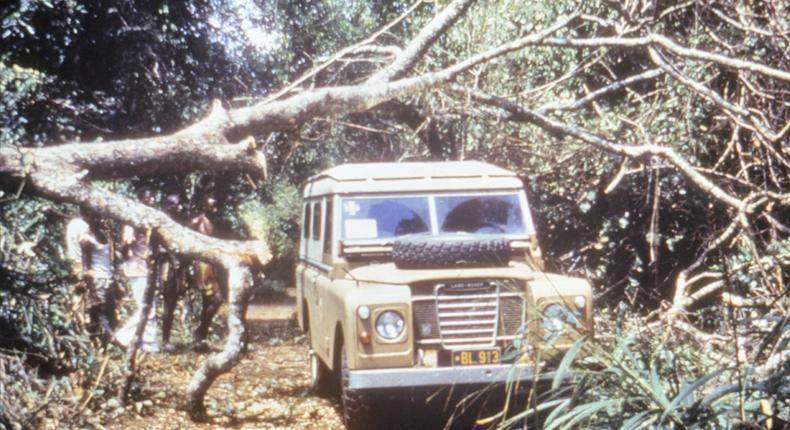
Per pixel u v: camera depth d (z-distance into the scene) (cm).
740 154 941
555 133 1059
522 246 823
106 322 968
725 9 1048
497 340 717
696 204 1091
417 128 1244
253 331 1566
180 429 770
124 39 1532
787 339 442
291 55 1873
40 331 771
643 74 1077
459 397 755
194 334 1259
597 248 1162
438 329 715
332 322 779
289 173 1698
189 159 764
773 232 885
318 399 917
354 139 1524
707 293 868
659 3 1150
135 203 692
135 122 1565
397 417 789
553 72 1215
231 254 697
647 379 464
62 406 715
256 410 862
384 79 1030
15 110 1151
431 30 1058
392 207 836
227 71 1752
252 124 880
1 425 635
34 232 972
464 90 1057
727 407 434
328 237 857
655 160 1056
